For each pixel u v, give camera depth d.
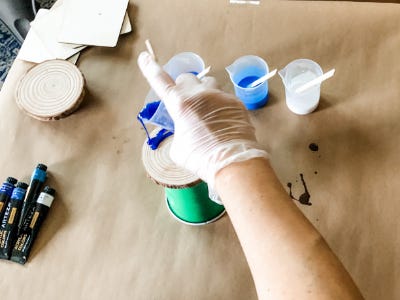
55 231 0.95
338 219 0.87
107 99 1.08
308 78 0.98
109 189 0.98
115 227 0.94
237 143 0.77
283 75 0.98
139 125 1.04
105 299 0.87
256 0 1.14
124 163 1.00
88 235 0.94
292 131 0.98
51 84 1.08
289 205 0.69
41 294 0.89
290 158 0.95
